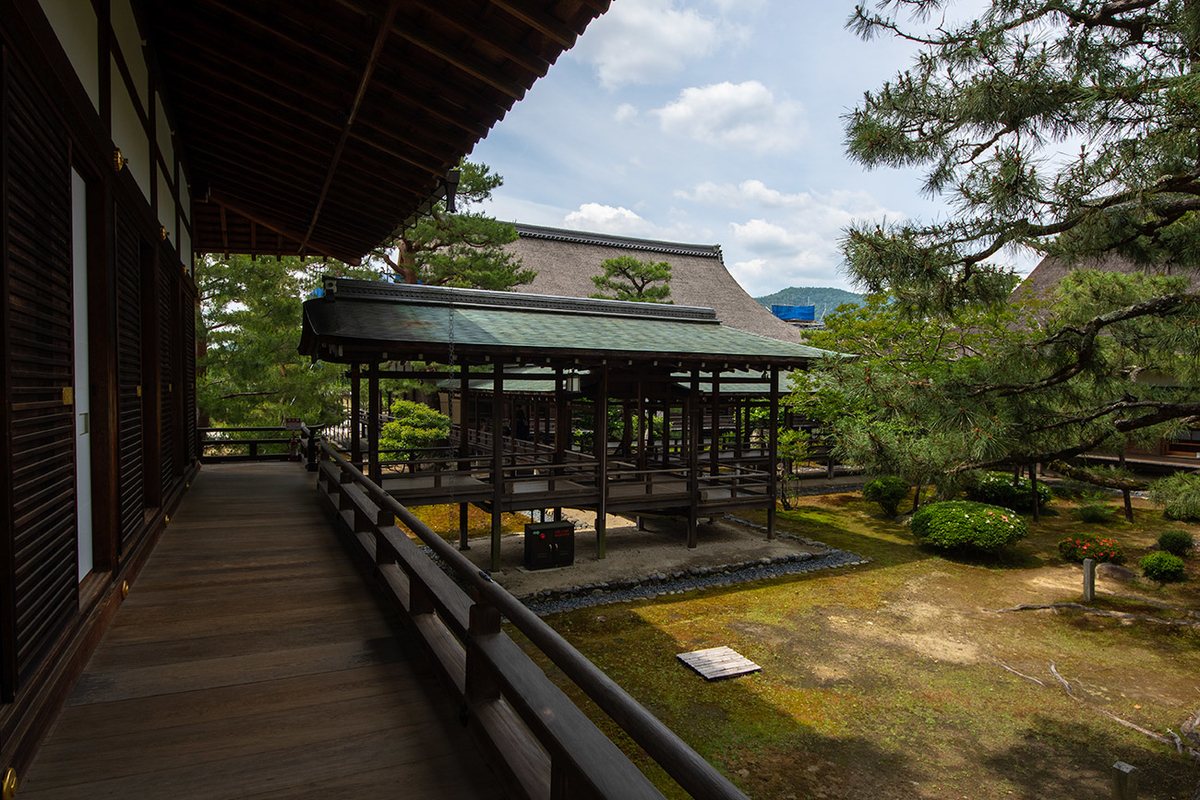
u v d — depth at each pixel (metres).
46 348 2.62
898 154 5.93
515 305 11.93
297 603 4.22
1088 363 5.96
